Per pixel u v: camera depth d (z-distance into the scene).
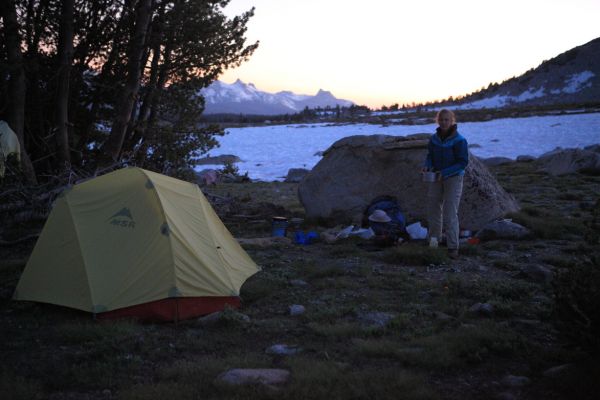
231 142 79.62
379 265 8.11
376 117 174.62
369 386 3.95
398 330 5.30
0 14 13.43
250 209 13.80
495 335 4.85
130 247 6.06
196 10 15.57
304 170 29.48
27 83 14.68
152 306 5.80
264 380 4.08
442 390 4.00
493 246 9.09
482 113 142.38
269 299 6.51
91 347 4.96
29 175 12.70
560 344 4.74
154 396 3.82
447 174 8.20
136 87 14.70
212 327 5.59
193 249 6.21
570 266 4.50
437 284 6.91
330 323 5.57
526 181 20.91
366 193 11.42
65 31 13.93
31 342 5.09
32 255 6.38
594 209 4.76
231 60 17.08
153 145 16.02
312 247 9.60
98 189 6.51
